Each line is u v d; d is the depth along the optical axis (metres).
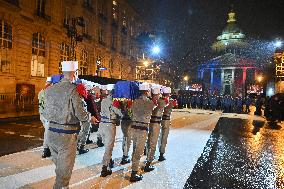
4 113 18.59
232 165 7.79
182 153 9.12
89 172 6.47
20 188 5.26
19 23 23.27
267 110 23.94
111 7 42.53
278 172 7.24
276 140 13.01
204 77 80.94
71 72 4.14
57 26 28.47
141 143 5.99
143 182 5.94
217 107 37.19
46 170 6.41
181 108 38.22
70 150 4.05
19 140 10.01
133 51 52.41
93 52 36.78
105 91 6.38
